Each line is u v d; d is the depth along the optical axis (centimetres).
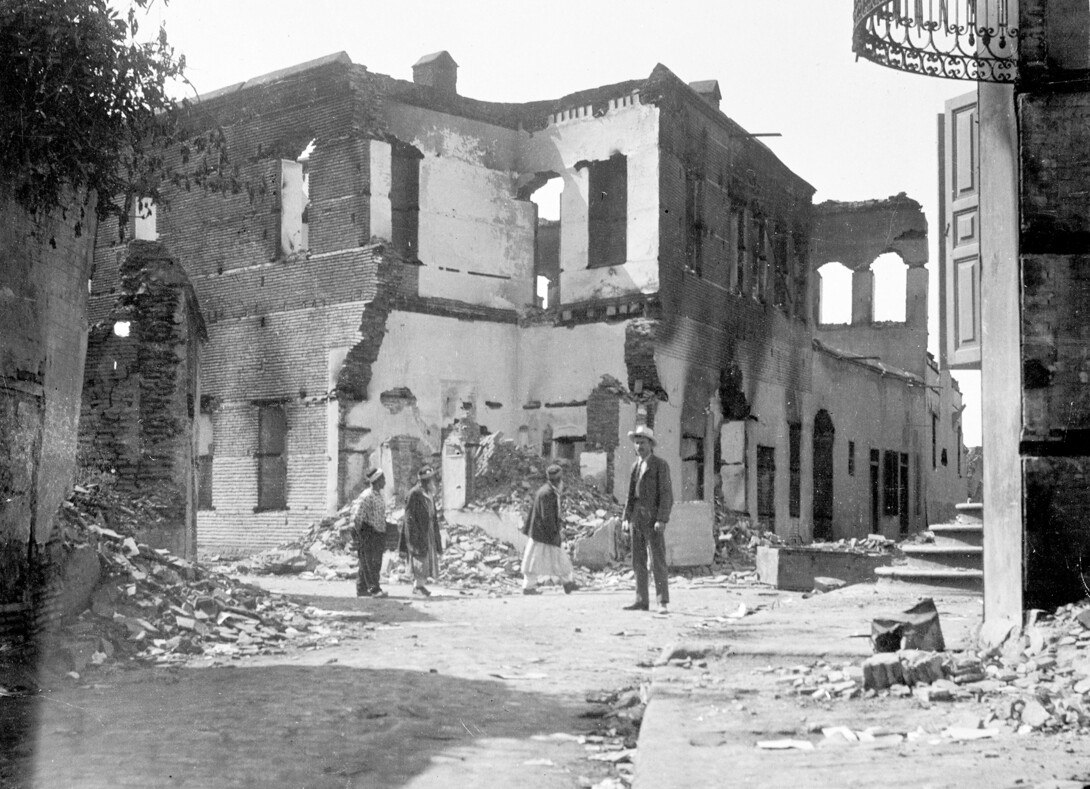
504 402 2853
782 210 3412
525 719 745
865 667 716
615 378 2712
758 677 791
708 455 2909
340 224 2650
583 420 2762
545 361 2850
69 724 709
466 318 2789
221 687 852
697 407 2850
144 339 1880
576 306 2788
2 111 895
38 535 996
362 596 1722
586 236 2811
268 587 1938
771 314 3303
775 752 552
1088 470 795
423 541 1816
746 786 482
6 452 938
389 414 2623
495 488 2370
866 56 809
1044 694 647
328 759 618
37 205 967
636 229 2716
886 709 659
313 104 2703
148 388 1872
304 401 2650
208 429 2848
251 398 2764
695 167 2866
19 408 968
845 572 1972
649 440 1516
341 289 2628
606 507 2452
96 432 1933
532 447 2764
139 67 930
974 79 825
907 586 1427
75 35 869
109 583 1120
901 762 517
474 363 2797
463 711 765
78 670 920
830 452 3697
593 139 2809
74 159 943
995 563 872
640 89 2722
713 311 2942
